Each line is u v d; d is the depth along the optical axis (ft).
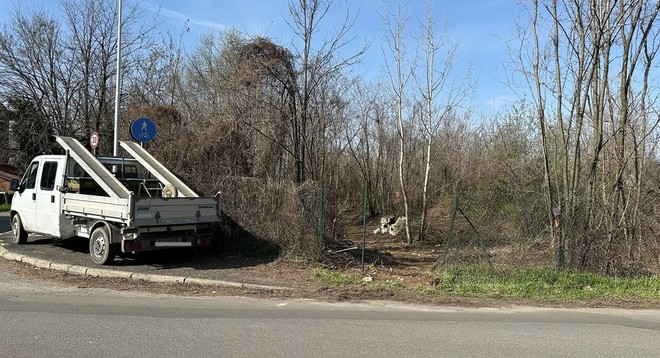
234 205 38.93
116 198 31.76
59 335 18.57
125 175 40.65
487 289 29.60
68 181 36.76
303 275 32.17
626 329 21.72
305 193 37.45
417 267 39.73
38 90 91.66
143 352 16.87
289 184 38.32
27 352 16.65
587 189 35.91
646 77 37.14
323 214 38.65
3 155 102.32
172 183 36.96
